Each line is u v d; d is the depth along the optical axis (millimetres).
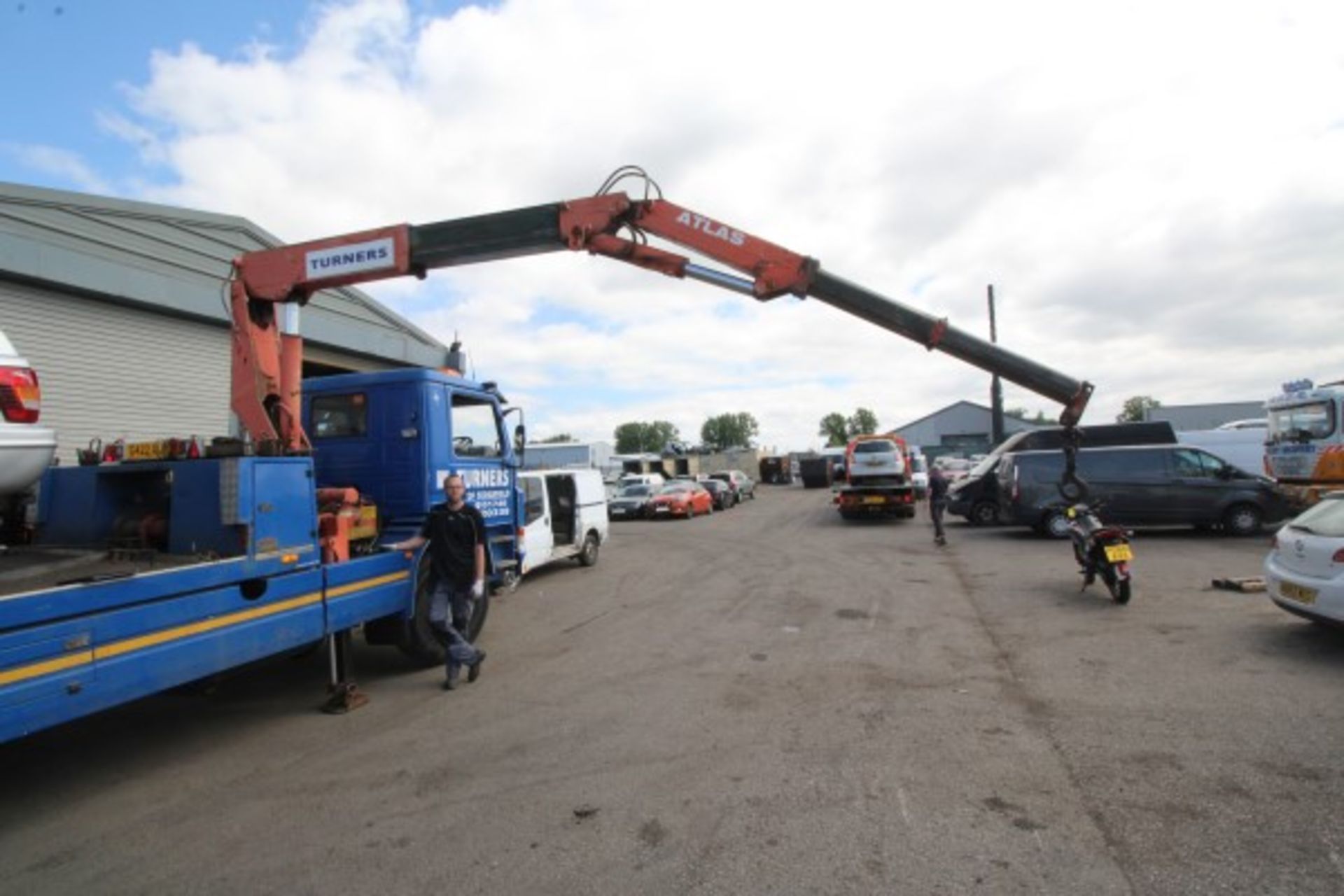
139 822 3865
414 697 5891
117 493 5164
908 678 5930
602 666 6621
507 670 6629
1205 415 47688
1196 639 6719
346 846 3525
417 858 3379
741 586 10891
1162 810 3582
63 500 5184
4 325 9844
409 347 17562
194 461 4738
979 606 8695
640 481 31391
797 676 6078
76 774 4531
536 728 5062
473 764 4465
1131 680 5633
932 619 8094
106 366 11094
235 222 12977
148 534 4945
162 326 11938
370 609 5758
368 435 7074
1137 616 7754
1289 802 3615
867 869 3152
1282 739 4387
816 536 17875
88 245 10758
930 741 4566
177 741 5047
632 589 11000
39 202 10164
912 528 18672
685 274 7117
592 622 8664
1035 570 11117
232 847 3559
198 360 12516
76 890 3225
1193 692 5285
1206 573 10219
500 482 8141
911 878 3070
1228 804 3621
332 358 15828
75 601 3527
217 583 4340
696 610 9117
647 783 4102
